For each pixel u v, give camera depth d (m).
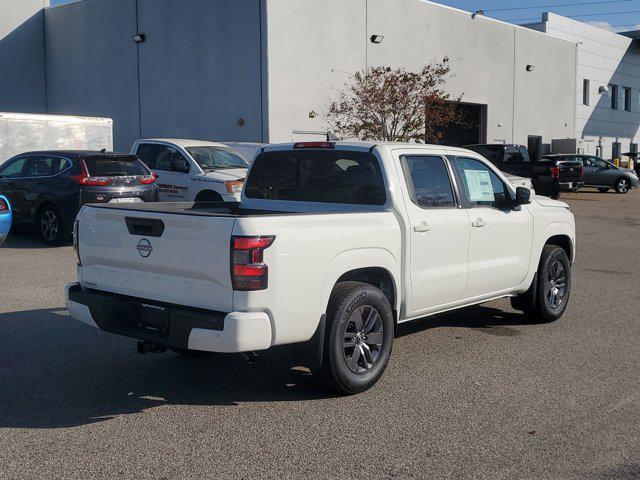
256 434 5.01
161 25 26.14
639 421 5.29
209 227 5.08
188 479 4.31
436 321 8.45
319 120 24.80
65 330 7.75
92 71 28.86
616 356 7.01
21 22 29.86
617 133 48.53
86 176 13.41
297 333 5.30
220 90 24.48
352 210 6.43
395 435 5.00
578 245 15.60
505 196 7.56
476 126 34.25
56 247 13.87
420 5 28.86
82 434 5.00
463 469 4.46
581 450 4.76
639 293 10.20
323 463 4.54
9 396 5.76
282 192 6.97
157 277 5.45
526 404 5.64
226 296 5.04
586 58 44.50
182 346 5.18
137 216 5.51
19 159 14.55
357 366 5.81
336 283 5.76
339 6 25.25
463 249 6.85
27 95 30.22
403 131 24.42
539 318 8.29
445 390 5.96
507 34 34.59
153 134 26.91
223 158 15.90
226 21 24.06
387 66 27.39
